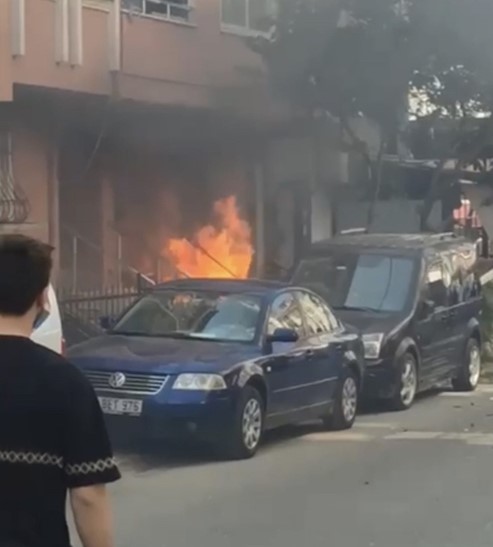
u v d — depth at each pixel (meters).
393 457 11.78
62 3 16.92
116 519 8.94
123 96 18.19
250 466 11.18
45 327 9.83
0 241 3.71
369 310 15.90
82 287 18.94
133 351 11.54
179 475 10.72
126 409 11.10
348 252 16.59
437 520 9.03
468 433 13.41
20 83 16.20
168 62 19.38
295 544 8.24
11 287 3.66
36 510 3.55
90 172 19.55
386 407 15.41
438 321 16.58
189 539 8.35
